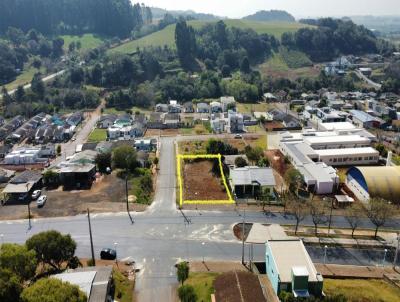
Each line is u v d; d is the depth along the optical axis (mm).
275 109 122125
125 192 65562
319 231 53781
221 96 145500
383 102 134375
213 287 39656
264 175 66000
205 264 46312
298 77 173625
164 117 114938
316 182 65562
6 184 70875
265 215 58094
